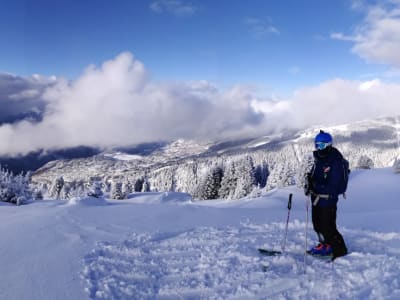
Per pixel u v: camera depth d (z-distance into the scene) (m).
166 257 5.29
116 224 7.62
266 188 54.94
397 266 4.50
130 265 4.93
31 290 3.97
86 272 4.56
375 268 4.45
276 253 5.29
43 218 8.07
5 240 6.03
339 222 8.49
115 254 5.44
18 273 4.48
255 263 4.85
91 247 5.75
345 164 4.95
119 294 3.96
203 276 4.47
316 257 5.10
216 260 5.04
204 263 4.95
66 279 4.32
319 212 5.03
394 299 3.55
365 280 4.16
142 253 5.47
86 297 3.85
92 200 15.67
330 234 4.99
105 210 9.32
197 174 96.62
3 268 4.66
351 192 33.34
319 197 4.99
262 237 6.30
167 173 109.88
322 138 4.91
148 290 4.07
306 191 5.11
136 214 8.77
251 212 9.80
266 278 4.34
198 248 5.69
